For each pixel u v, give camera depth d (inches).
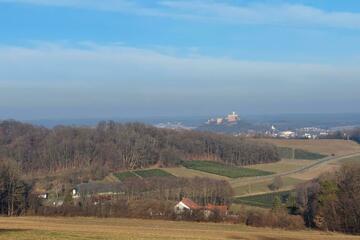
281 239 2361.0
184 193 4601.4
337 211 3361.2
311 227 3408.0
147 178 5231.3
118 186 4817.9
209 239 1974.7
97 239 1605.6
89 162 5738.2
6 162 4443.9
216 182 5017.2
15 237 1534.2
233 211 3848.4
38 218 3617.1
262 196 4704.7
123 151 5969.5
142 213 3799.2
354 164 4052.7
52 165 5590.6
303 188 4382.4
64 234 1733.5
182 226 3203.7
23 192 4205.2
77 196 4394.7
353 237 2630.4
